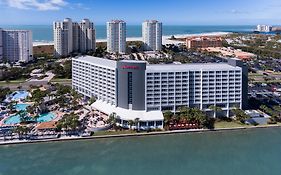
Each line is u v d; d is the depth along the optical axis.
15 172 179.00
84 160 193.50
